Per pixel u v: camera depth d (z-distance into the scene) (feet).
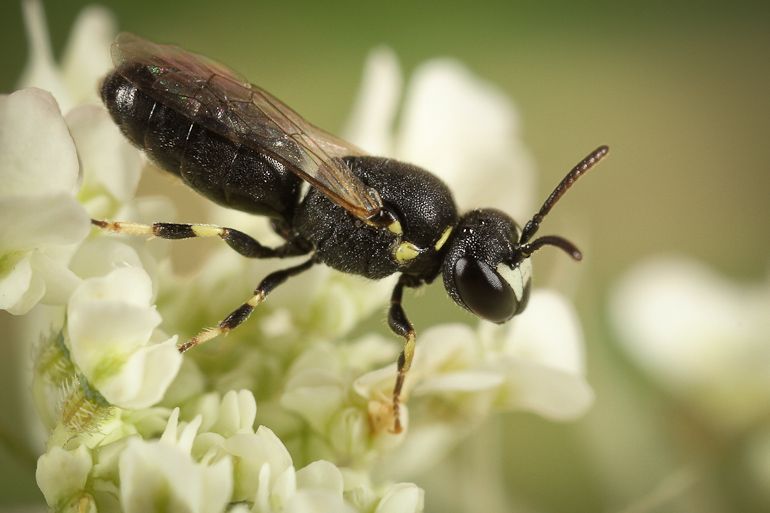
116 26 0.16
